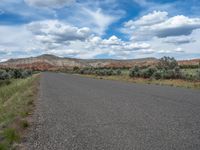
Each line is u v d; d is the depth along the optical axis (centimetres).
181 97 1750
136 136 764
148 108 1286
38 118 1059
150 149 641
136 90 2356
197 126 882
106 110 1239
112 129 855
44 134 803
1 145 645
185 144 678
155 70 4519
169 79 3806
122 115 1101
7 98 2261
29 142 719
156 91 2230
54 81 4169
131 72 4928
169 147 655
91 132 822
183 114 1108
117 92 2175
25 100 1602
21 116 1066
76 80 4559
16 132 786
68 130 854
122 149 645
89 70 10100
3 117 1081
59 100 1666
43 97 1841
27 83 3447
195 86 2669
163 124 919
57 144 697
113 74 6962
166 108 1280
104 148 655
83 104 1465
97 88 2656
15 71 7156
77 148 660
